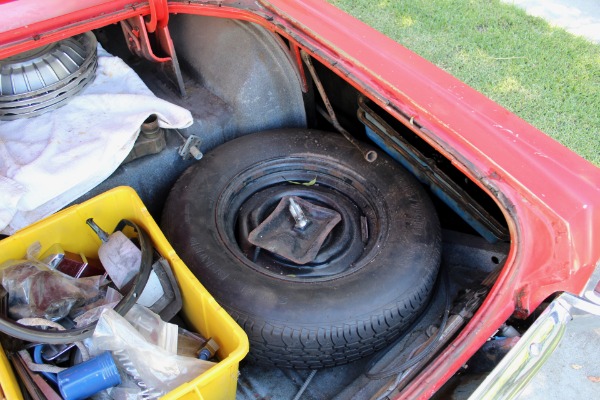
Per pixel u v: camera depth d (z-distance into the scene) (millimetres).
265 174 1751
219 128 1816
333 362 1434
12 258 1322
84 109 1643
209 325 1272
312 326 1332
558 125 3309
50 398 1125
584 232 1099
